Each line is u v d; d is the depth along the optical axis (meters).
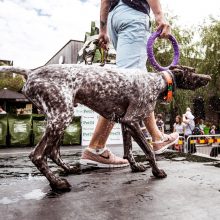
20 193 1.74
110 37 3.02
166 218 1.36
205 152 8.44
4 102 18.16
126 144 2.38
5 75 25.59
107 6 2.96
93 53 3.46
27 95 1.92
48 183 1.98
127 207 1.50
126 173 2.31
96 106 2.08
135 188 1.85
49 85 1.84
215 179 2.05
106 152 2.59
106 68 2.08
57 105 1.83
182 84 2.33
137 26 2.72
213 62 20.20
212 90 20.55
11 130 6.33
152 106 2.20
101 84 2.02
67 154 3.63
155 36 2.43
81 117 6.50
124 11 2.76
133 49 2.72
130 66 2.72
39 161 1.80
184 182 1.98
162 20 2.46
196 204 1.54
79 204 1.54
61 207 1.50
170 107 19.20
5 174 2.29
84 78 1.97
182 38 20.42
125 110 2.16
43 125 6.56
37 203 1.56
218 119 20.42
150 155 2.13
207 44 20.22
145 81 2.16
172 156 3.05
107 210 1.46
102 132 2.55
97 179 2.10
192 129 10.12
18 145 6.39
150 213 1.42
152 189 1.82
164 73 2.27
